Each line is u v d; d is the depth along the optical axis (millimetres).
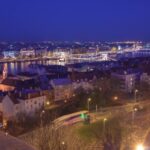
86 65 168250
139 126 54438
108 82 92125
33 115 61188
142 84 100250
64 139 36562
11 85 88250
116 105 72125
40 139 32125
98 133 49750
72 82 87938
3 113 65812
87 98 73500
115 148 43562
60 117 59531
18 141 12430
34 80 92375
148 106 71875
